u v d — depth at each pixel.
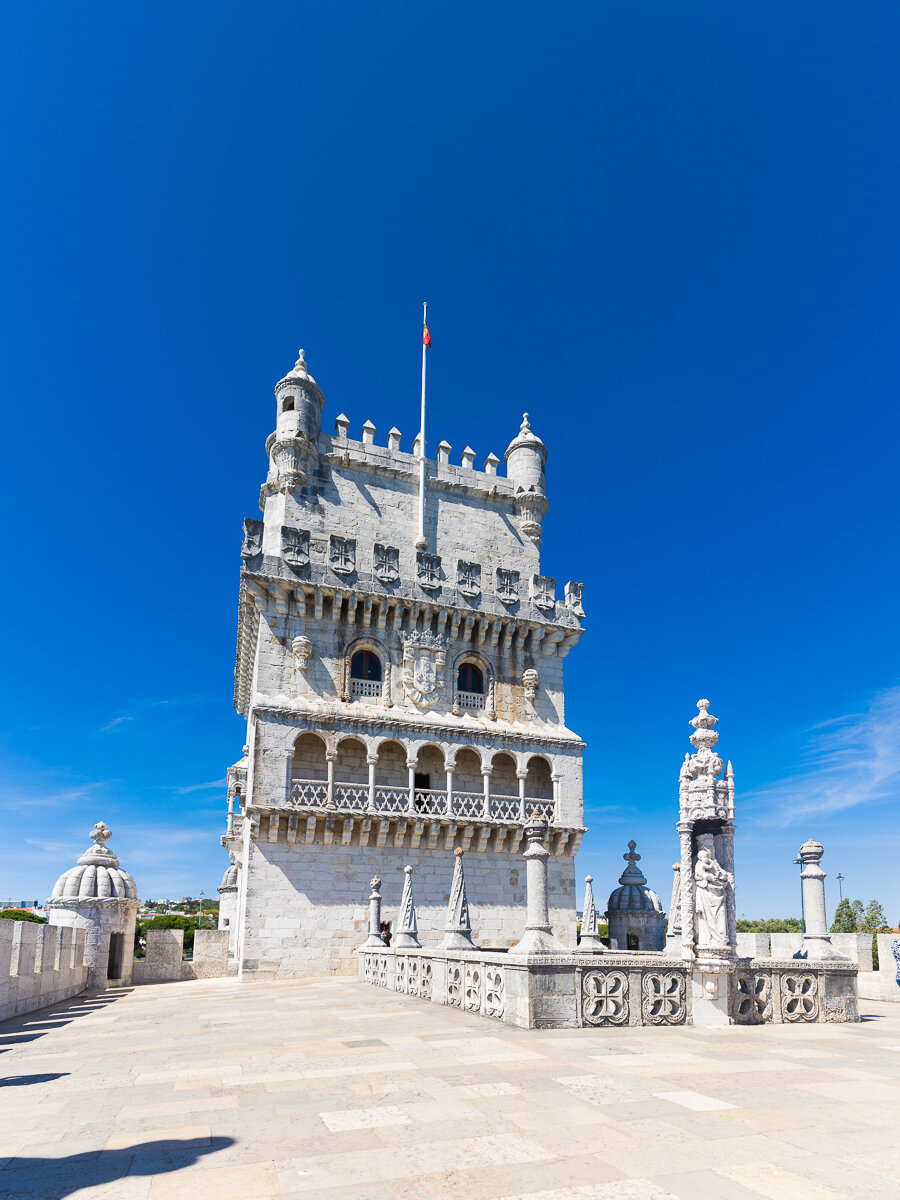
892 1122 8.10
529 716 44.41
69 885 35.00
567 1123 8.05
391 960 24.75
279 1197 6.09
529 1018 14.33
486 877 40.81
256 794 36.78
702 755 16.55
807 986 16.55
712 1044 13.00
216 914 116.81
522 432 50.53
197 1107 9.02
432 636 43.06
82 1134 7.94
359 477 45.28
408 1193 6.16
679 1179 6.47
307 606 40.91
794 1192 6.19
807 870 18.95
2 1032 17.77
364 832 38.44
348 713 39.22
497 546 48.16
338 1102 9.05
